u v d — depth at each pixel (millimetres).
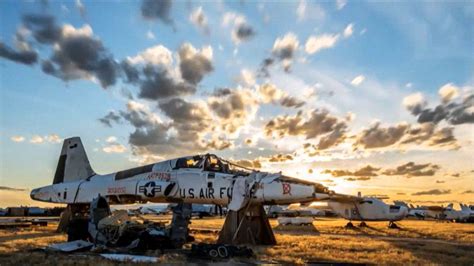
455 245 17984
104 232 15055
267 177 17484
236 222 17156
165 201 19531
